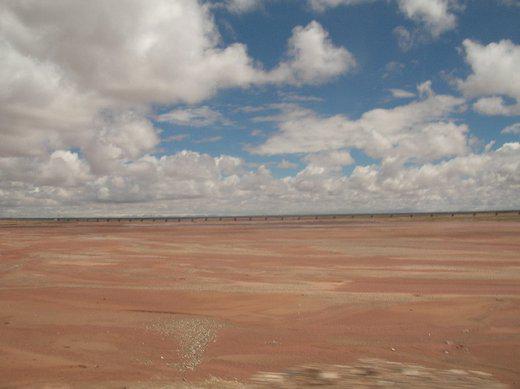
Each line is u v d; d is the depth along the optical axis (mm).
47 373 7984
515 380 7762
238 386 7379
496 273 19578
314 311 12914
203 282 18094
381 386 7395
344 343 9891
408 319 11953
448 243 34438
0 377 7773
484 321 11719
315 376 7867
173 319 12148
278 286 16938
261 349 9445
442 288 16234
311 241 38500
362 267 22062
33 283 18094
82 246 34719
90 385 7398
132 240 41125
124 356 8984
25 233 57031
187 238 43750
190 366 8391
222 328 11172
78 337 10383
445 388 7352
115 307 13695
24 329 11086
